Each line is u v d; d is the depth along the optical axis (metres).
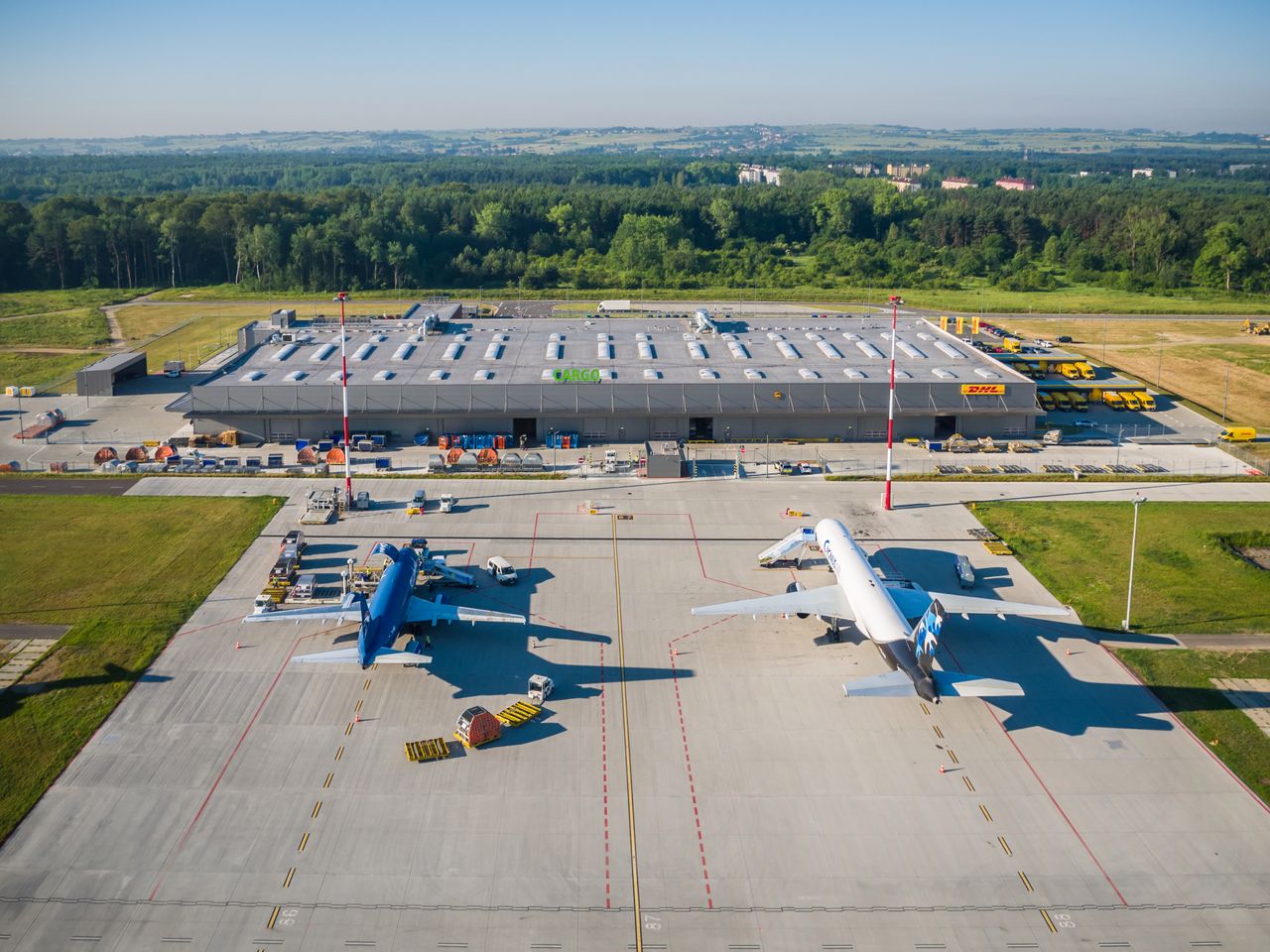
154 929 51.50
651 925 52.41
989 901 54.50
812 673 77.38
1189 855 58.16
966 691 65.00
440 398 132.12
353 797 61.97
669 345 160.25
